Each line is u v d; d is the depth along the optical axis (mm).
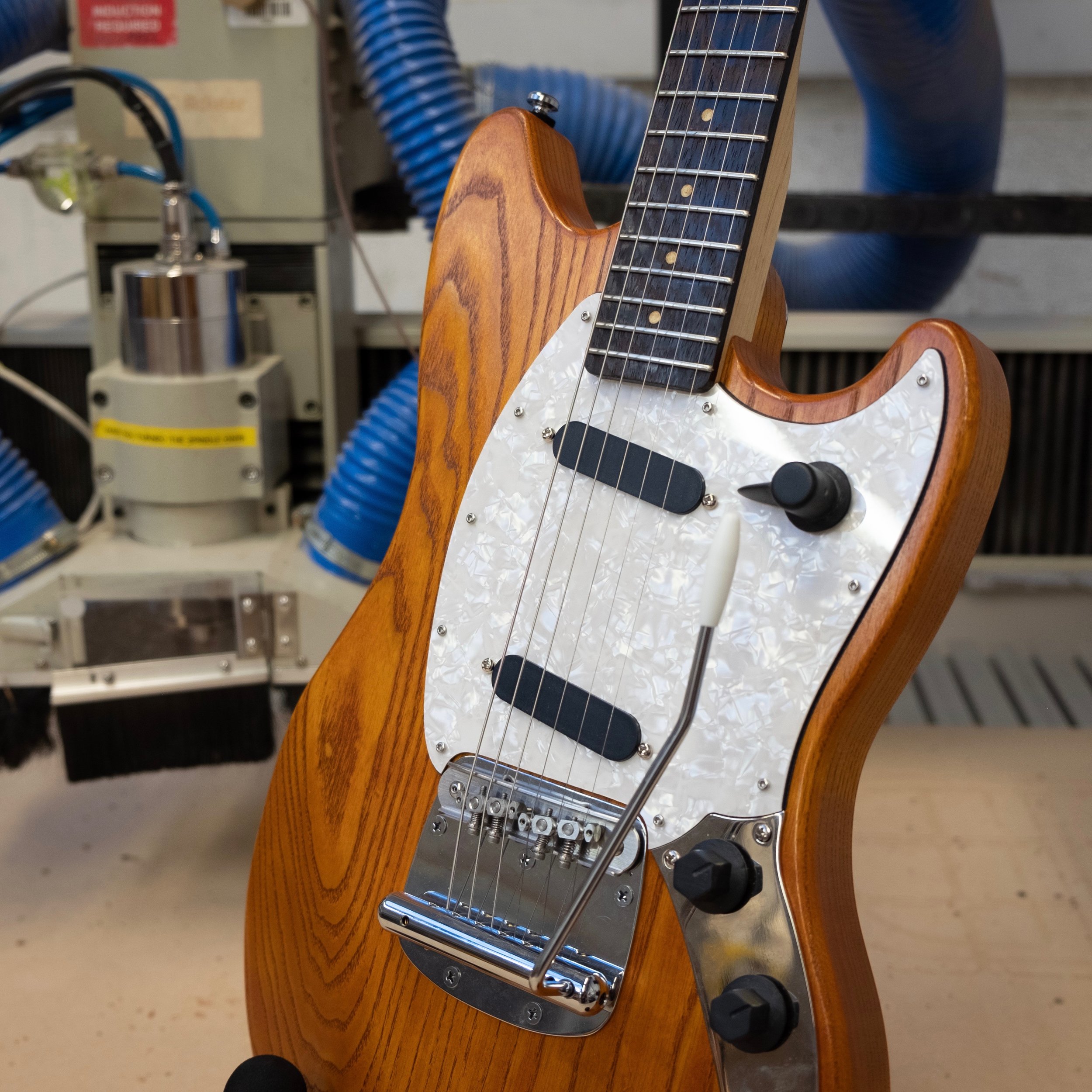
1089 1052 973
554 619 656
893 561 553
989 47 1305
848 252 1639
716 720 595
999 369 583
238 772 1443
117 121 1193
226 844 1291
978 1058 966
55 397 1633
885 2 1180
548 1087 652
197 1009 1022
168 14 1165
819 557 571
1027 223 1437
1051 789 1377
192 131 1198
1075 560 1701
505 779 666
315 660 1101
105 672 1076
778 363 726
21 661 1077
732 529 531
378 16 1136
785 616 580
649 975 615
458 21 2158
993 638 1866
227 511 1162
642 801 572
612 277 646
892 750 1473
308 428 1310
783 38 618
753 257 630
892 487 553
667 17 1467
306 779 753
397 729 715
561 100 1397
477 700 682
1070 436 1648
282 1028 783
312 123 1195
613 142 1427
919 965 1081
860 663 558
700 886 559
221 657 1091
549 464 668
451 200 714
